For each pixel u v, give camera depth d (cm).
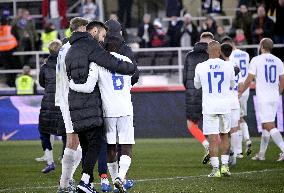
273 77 4144
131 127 2902
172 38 6456
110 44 2898
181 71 6212
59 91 3053
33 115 5666
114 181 2870
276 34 6194
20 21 6650
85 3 6769
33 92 5991
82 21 2842
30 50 6669
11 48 6575
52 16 6594
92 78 2781
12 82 6544
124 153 2892
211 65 3519
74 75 2798
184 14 6875
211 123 3519
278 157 4412
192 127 4075
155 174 3691
